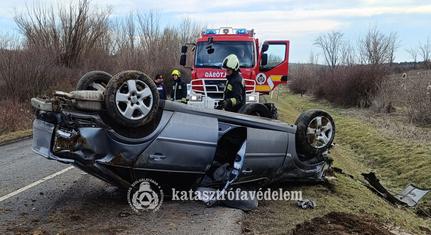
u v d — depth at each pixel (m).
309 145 7.02
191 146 5.83
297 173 7.07
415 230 7.18
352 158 16.09
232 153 6.50
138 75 5.37
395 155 14.88
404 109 24.50
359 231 5.48
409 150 14.91
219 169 6.41
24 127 16.56
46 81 20.56
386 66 30.61
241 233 5.17
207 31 14.63
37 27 26.92
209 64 13.92
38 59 20.75
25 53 20.97
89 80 6.57
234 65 7.24
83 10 27.97
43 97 5.79
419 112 20.77
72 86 21.70
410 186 11.54
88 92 5.32
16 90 19.55
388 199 9.83
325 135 7.23
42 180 7.57
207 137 5.92
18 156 10.28
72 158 5.41
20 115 17.23
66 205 6.11
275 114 11.04
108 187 7.04
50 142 5.55
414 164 13.42
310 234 5.21
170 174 5.97
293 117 21.56
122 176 5.75
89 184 7.24
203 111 5.98
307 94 50.31
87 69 26.67
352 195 7.61
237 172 6.16
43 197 6.51
